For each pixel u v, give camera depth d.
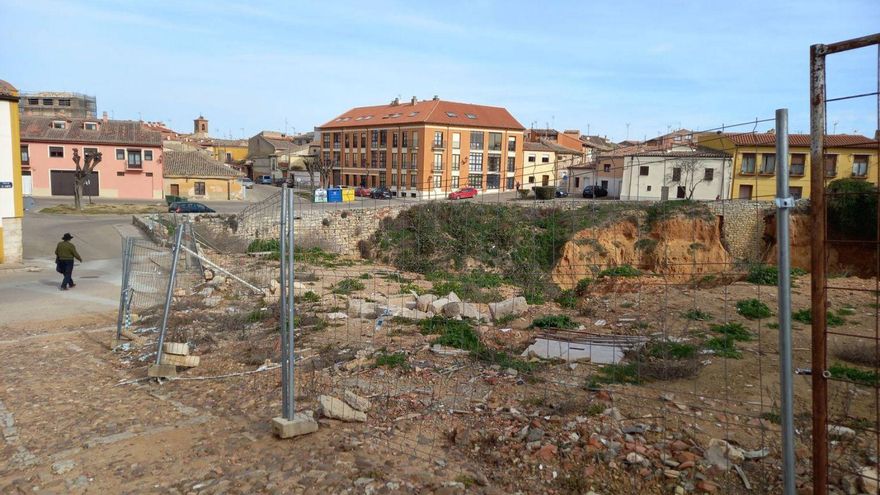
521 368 8.03
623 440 5.41
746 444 5.32
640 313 11.79
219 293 15.77
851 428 5.64
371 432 6.06
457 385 7.43
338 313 12.38
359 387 7.52
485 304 13.98
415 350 9.25
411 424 6.23
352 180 71.81
